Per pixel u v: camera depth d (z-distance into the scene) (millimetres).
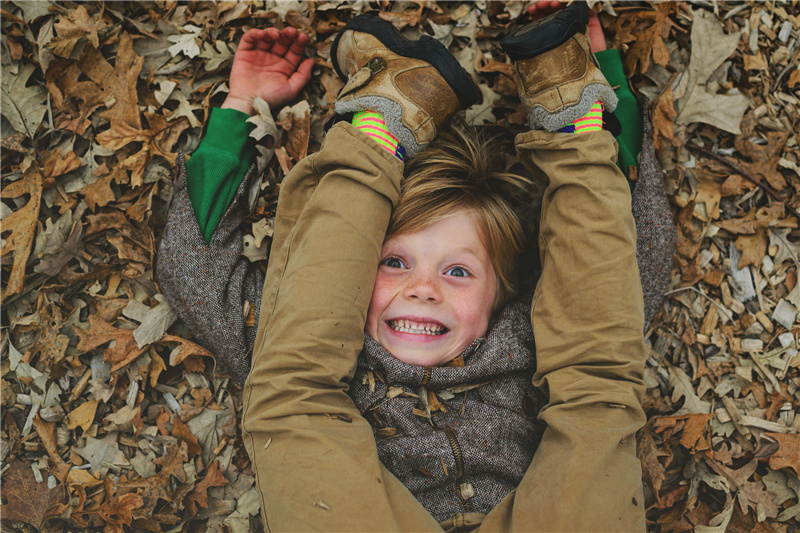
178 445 2107
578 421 1638
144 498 2035
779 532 2080
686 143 2340
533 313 1864
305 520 1457
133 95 2266
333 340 1643
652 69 2320
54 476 2072
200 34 2338
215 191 2086
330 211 1719
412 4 2385
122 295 2225
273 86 2279
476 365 1886
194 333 2084
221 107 2229
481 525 1633
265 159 2232
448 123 2104
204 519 2109
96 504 2057
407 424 1843
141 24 2309
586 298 1730
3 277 2158
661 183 2115
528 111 1902
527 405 1933
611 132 1978
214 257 2045
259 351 1704
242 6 2354
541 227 1904
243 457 2180
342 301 1658
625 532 1493
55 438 2100
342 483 1467
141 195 2244
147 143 2254
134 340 2150
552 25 1803
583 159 1777
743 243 2334
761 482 2148
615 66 2201
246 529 2102
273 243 1934
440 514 1797
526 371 1956
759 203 2373
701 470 2170
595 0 2289
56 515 2006
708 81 2350
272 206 2264
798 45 2488
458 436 1824
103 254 2230
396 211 1919
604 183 1777
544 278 1853
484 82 2367
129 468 2104
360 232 1704
